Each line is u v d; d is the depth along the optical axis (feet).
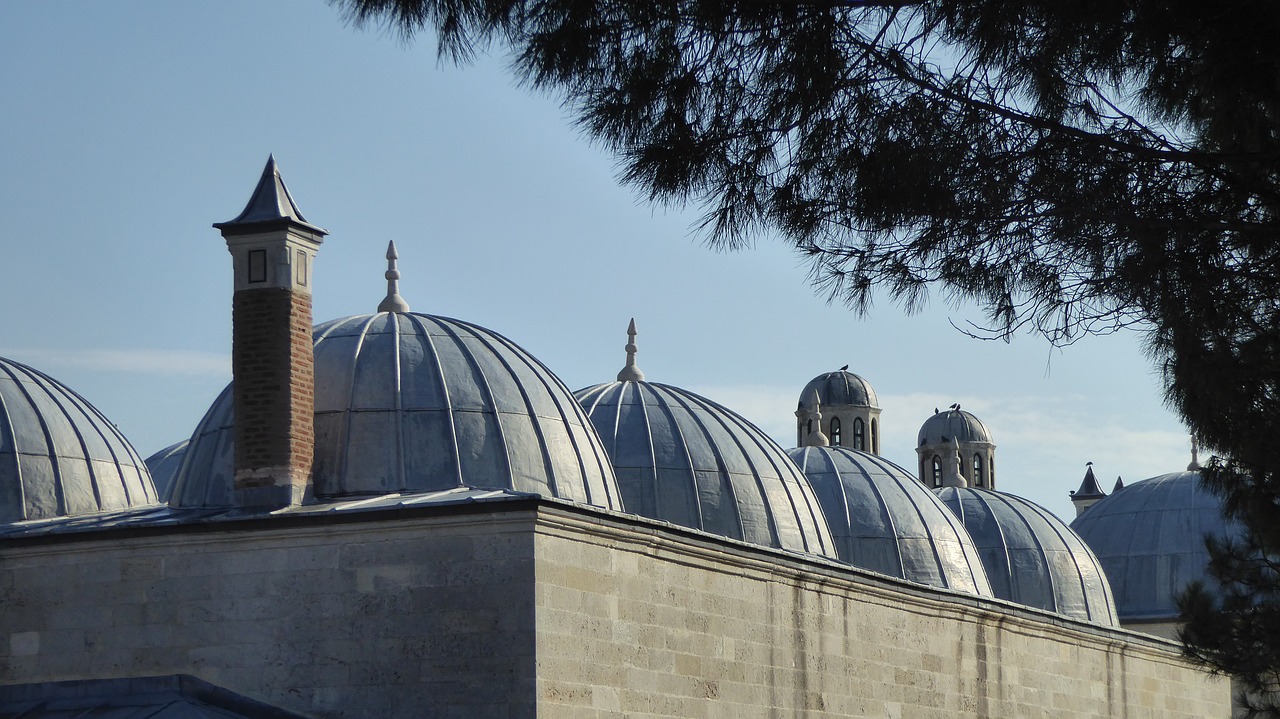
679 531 93.04
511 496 84.23
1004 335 59.98
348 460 95.14
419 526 84.99
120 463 111.65
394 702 84.07
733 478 123.44
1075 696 137.08
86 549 89.76
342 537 86.07
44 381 112.27
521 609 82.89
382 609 84.99
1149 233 58.85
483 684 82.94
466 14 57.31
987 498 184.96
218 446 97.91
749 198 59.67
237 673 86.48
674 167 58.90
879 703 111.65
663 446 123.34
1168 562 201.05
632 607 89.71
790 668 102.83
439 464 95.66
